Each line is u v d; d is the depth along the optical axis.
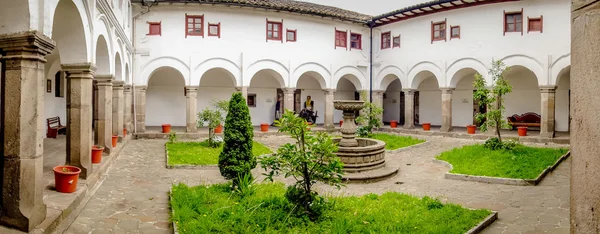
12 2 4.94
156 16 18.23
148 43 18.14
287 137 19.00
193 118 18.48
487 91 13.62
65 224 5.81
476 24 18.56
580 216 2.12
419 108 24.84
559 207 7.39
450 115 19.72
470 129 18.62
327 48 21.73
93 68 8.12
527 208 7.35
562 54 16.28
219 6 18.78
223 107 15.02
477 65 18.58
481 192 8.64
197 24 18.73
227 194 7.53
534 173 9.73
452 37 19.42
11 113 5.11
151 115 21.12
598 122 1.97
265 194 7.57
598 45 1.97
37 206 5.29
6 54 5.11
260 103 23.23
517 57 17.47
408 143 16.12
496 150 12.88
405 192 8.77
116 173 9.91
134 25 17.89
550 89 16.59
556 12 16.44
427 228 5.75
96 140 11.02
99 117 10.95
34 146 5.21
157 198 7.70
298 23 20.81
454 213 6.52
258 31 19.78
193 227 5.59
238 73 19.44
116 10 12.23
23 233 5.01
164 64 18.34
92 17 8.02
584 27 2.06
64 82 16.70
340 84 26.22
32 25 5.04
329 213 6.30
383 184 9.72
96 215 6.48
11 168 5.11
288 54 20.56
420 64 20.73
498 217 6.81
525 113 20.47
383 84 23.02
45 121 14.45
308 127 6.26
